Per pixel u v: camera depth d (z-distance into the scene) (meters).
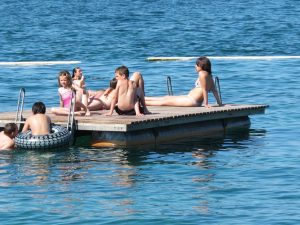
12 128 46.16
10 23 160.00
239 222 31.98
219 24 151.25
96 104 50.88
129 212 33.41
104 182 38.41
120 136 46.69
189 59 96.81
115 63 94.19
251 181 38.28
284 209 33.62
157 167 41.50
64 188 37.28
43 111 46.56
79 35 132.12
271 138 48.94
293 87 71.81
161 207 34.12
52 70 87.19
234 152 45.00
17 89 72.31
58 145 45.53
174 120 48.12
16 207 34.19
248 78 78.44
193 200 35.12
